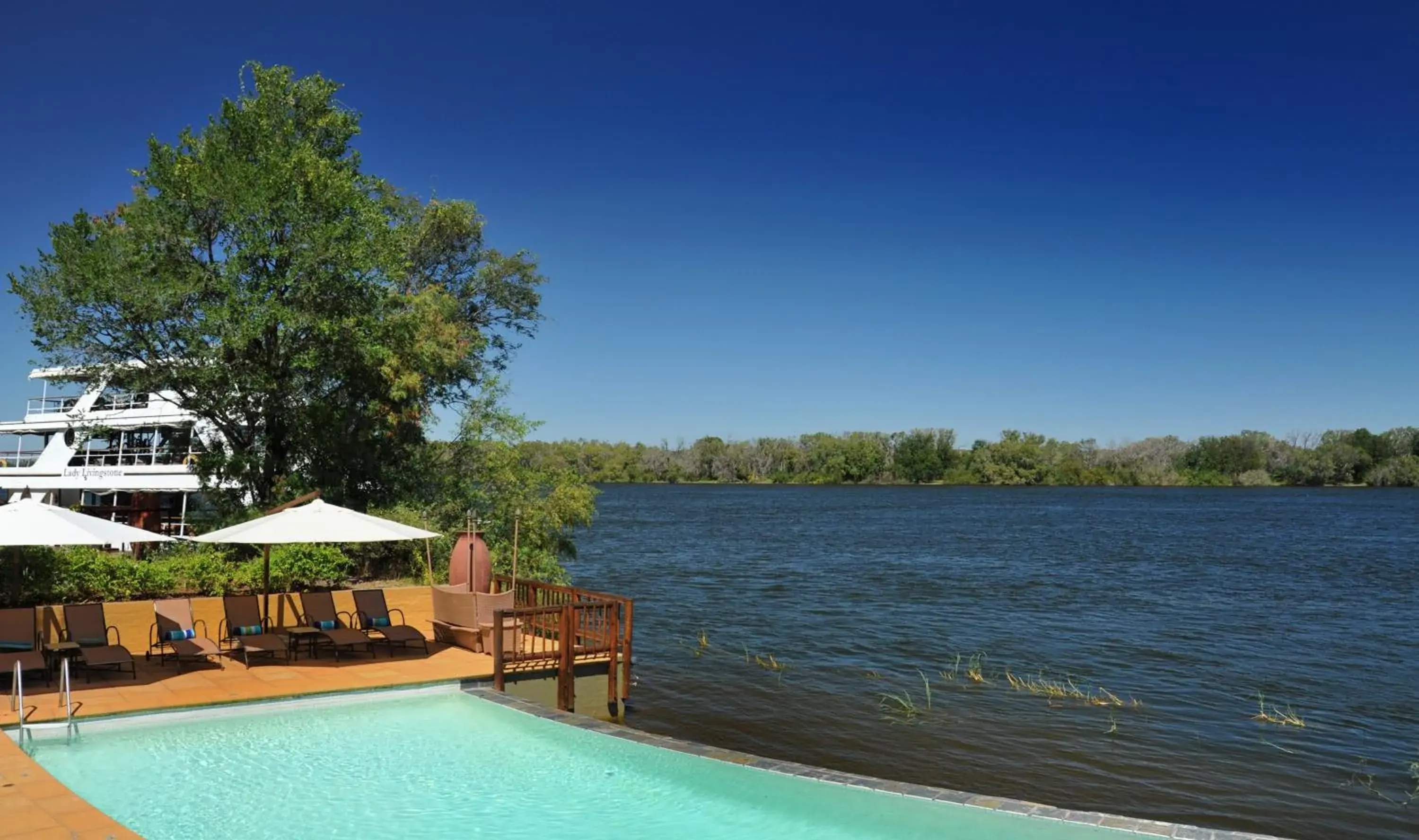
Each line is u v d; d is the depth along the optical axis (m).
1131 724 16.98
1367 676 21.22
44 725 10.69
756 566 44.22
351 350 24.11
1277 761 14.97
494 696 12.75
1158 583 38.50
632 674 20.39
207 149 22.78
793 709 17.81
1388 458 156.50
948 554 50.44
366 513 24.58
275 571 17.25
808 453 188.62
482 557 15.88
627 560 46.19
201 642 13.47
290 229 23.06
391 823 8.66
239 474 24.62
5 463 41.81
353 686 12.55
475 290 35.53
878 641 25.14
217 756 10.42
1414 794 13.54
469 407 27.31
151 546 24.75
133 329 22.89
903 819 8.59
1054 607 31.55
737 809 8.99
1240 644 25.08
